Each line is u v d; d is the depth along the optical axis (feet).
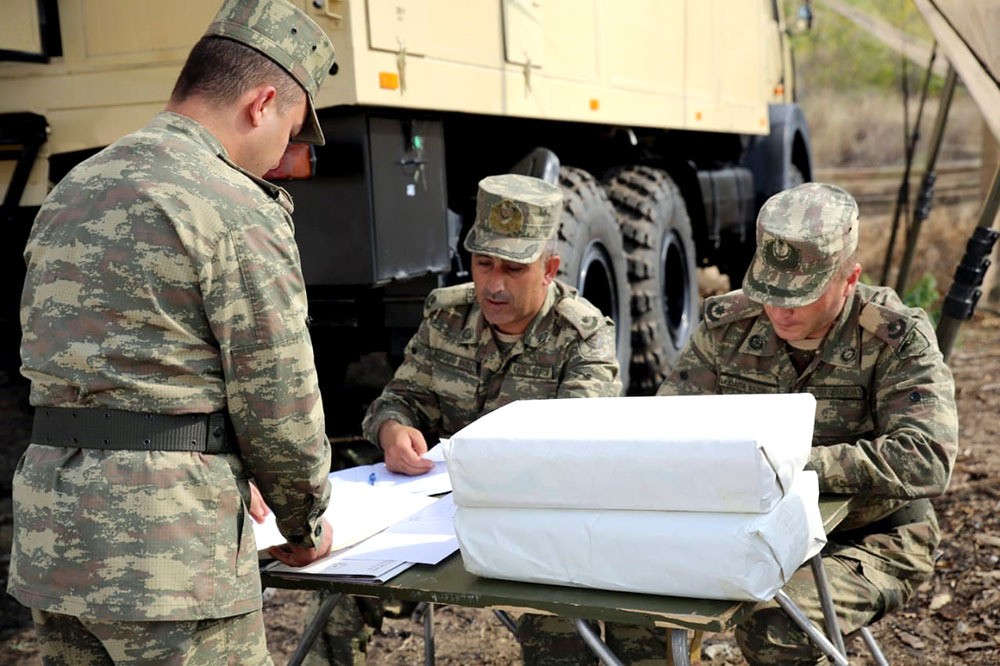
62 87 11.18
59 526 5.20
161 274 5.26
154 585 5.14
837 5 35.06
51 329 5.34
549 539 5.42
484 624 10.77
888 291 7.36
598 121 14.46
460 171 13.23
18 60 10.92
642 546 5.21
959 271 10.96
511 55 12.17
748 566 5.04
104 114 11.09
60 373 5.30
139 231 5.27
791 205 6.93
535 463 5.38
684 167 18.51
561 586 5.49
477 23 11.52
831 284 6.88
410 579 5.77
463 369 8.27
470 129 13.20
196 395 5.37
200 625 5.31
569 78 13.62
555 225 7.94
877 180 34.73
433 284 11.64
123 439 5.28
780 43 24.35
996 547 11.51
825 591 6.40
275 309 5.44
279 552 6.17
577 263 13.41
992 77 10.67
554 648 7.06
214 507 5.38
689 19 17.69
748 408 5.70
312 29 5.97
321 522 6.04
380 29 9.86
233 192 5.45
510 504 5.50
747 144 22.41
